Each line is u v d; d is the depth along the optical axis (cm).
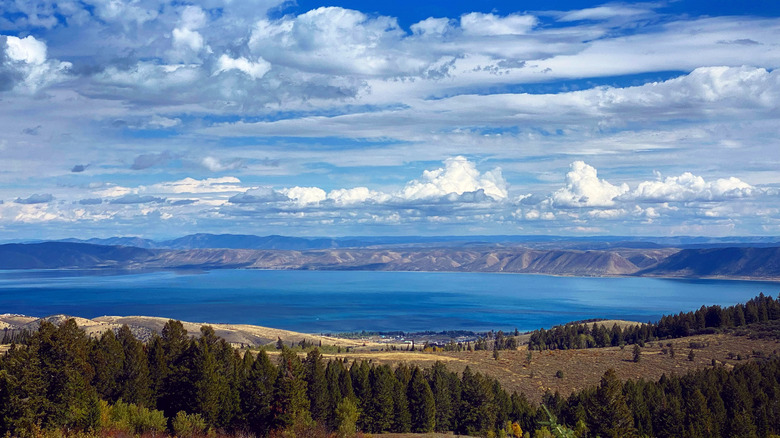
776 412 10425
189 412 8325
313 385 9938
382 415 10625
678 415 10050
